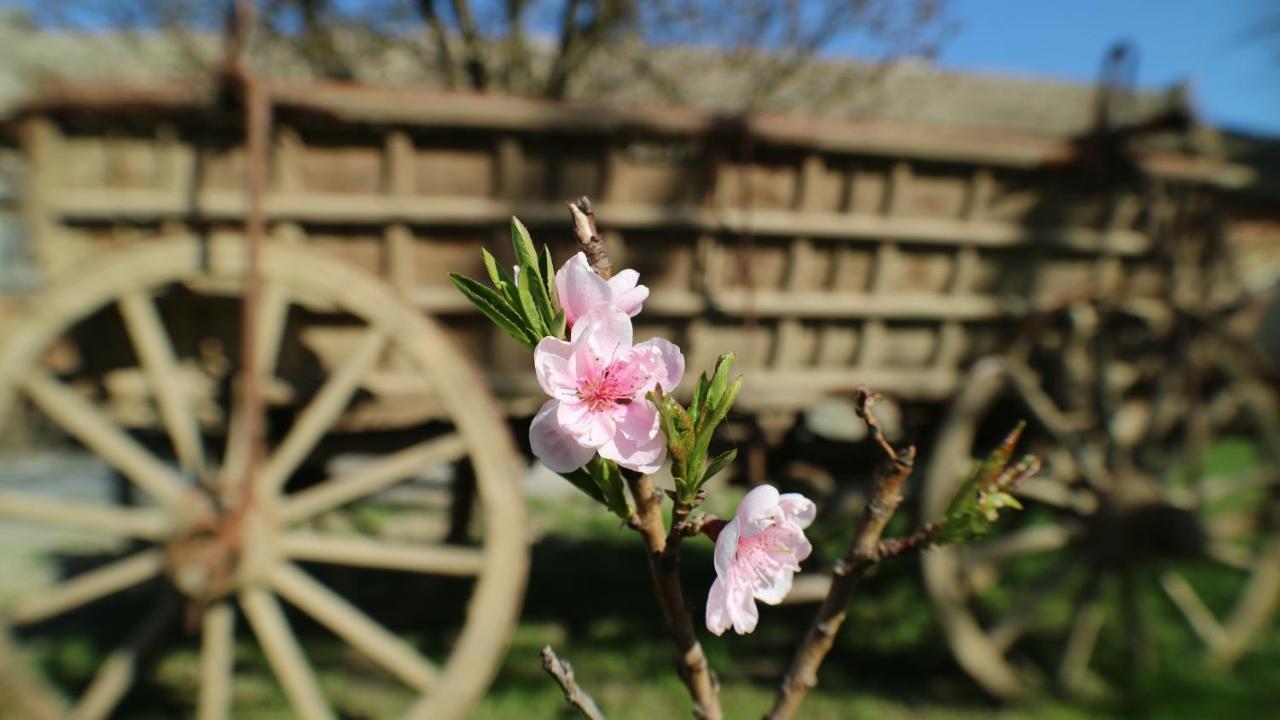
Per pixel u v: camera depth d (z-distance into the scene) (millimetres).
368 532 4707
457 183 2795
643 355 500
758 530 545
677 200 2959
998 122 10414
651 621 3969
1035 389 3209
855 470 3584
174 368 2637
